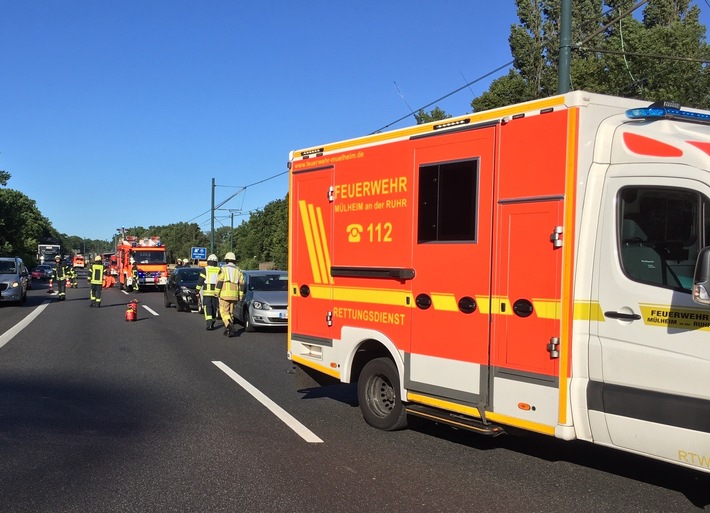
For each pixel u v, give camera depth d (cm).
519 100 2822
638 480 509
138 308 2203
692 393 400
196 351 1191
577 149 460
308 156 732
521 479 510
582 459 564
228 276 1434
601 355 445
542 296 477
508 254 502
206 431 642
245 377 939
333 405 767
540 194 481
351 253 664
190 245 10588
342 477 511
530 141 490
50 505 443
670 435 407
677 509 447
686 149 425
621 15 1031
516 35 2914
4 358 1071
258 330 1543
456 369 546
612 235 447
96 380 897
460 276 543
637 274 434
